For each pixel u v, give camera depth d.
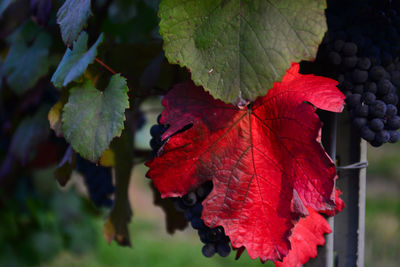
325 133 0.86
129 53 0.95
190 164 0.81
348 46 0.83
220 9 0.77
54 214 1.92
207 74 0.77
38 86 1.08
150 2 1.06
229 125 0.80
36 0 0.93
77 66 0.83
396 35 0.85
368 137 0.83
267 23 0.76
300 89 0.79
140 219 4.89
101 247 3.67
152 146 0.88
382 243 3.77
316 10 0.76
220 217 0.80
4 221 1.73
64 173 0.91
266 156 0.80
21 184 1.58
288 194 0.79
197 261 3.89
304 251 0.85
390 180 5.58
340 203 0.86
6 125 1.24
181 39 0.77
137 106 1.01
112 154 0.94
